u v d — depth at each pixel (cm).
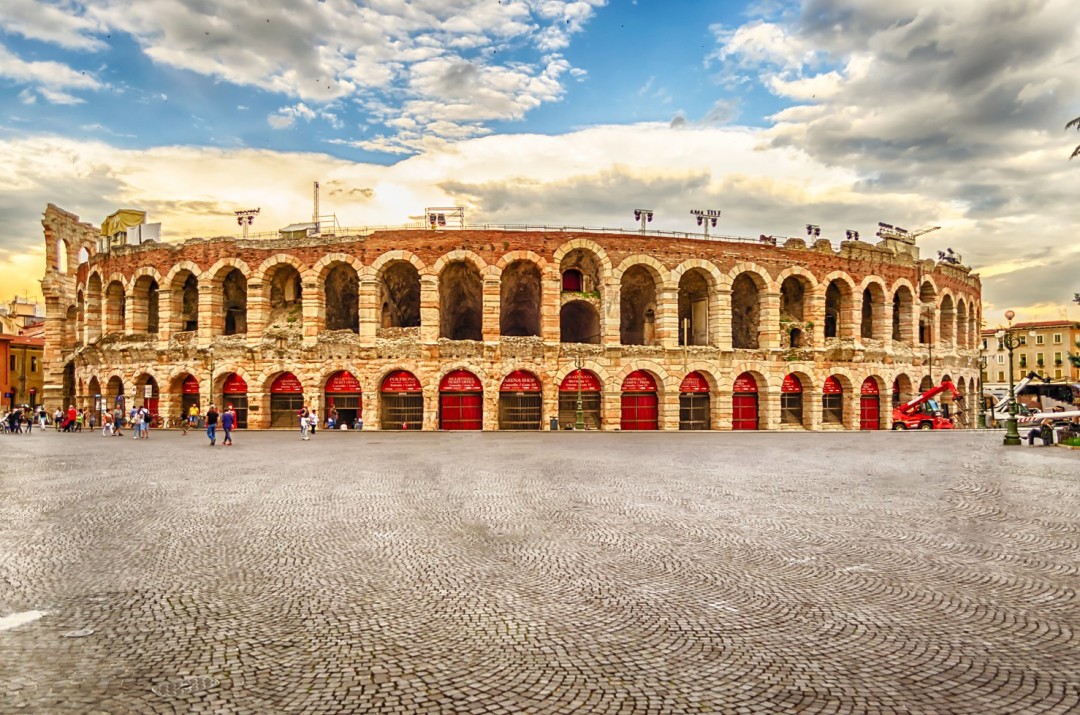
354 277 5712
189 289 5969
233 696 601
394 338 5153
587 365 5138
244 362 5166
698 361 5319
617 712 570
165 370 5381
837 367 5719
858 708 578
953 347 6681
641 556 1086
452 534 1250
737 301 6038
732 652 698
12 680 631
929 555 1092
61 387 6756
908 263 6178
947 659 680
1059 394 5722
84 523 1366
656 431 4897
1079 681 630
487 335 5088
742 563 1043
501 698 597
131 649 708
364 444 3538
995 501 1602
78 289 6438
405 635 746
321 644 721
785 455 2842
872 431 5184
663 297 5297
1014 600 863
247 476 2131
